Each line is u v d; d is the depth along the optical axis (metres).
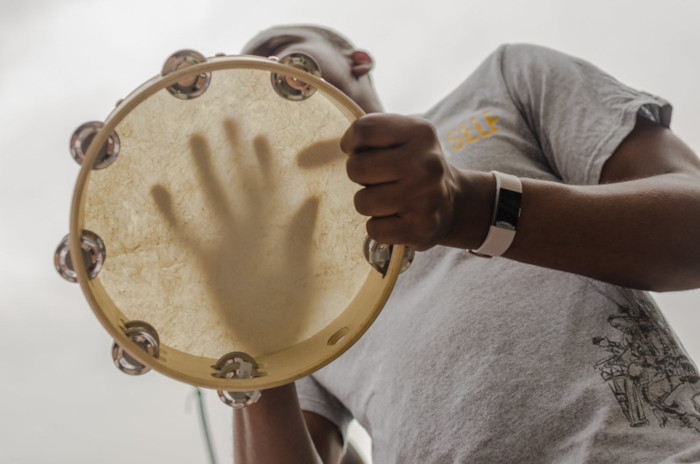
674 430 0.95
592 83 1.30
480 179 0.90
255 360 0.92
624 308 1.08
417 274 1.27
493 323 1.11
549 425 0.99
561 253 0.94
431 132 0.78
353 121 0.83
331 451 1.42
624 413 0.97
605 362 1.02
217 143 0.88
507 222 0.89
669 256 0.95
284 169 0.91
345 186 0.93
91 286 0.79
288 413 1.13
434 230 0.81
